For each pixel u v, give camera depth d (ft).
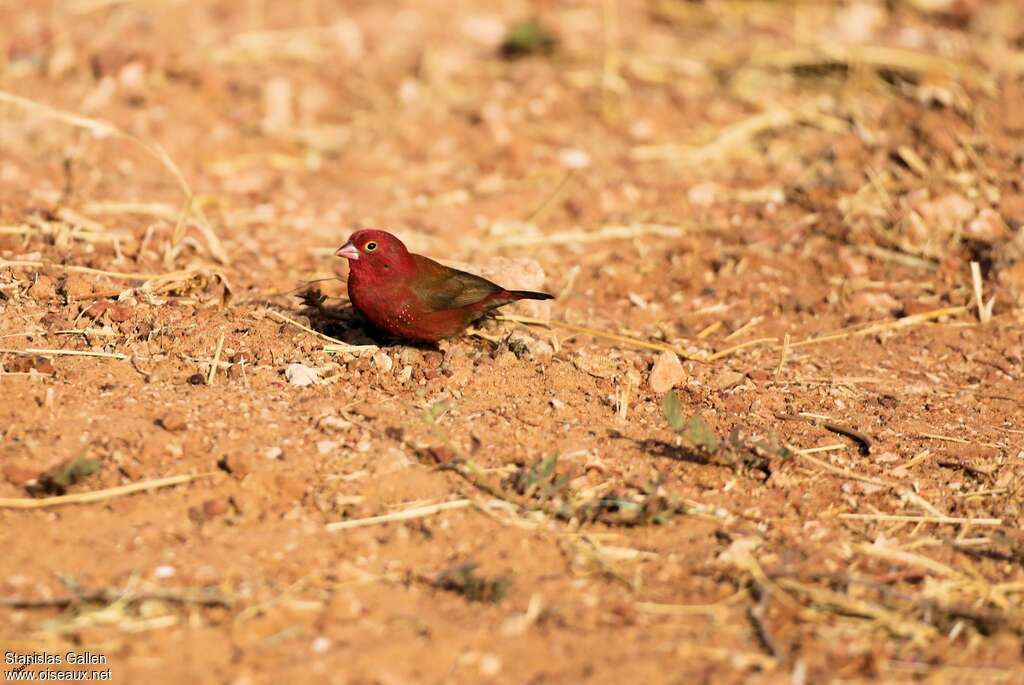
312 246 48.65
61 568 28.58
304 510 31.30
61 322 38.65
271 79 65.31
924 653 27.37
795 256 49.49
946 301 46.85
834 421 37.68
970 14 73.87
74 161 54.54
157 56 64.39
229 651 26.35
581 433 35.22
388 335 39.09
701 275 48.21
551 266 48.34
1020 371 42.29
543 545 30.53
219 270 43.32
